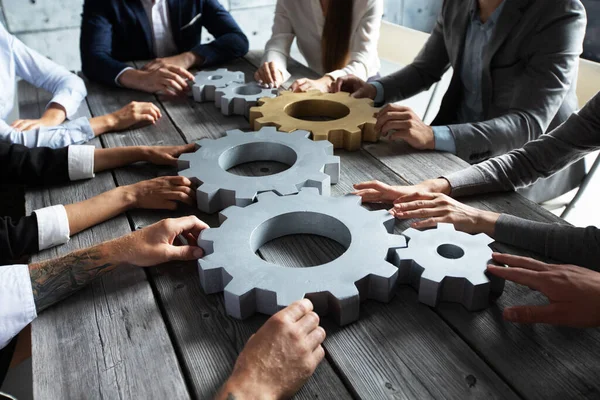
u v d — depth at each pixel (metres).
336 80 1.93
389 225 1.05
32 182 1.35
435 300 0.87
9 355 1.28
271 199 1.11
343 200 1.11
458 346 0.79
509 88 1.70
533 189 1.86
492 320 0.84
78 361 0.78
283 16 2.55
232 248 0.95
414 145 1.47
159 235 0.98
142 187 1.20
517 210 1.18
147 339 0.82
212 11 2.60
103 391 0.73
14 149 1.35
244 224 1.02
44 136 1.56
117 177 1.37
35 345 0.82
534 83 1.57
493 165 1.27
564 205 2.38
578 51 1.58
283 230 1.09
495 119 1.54
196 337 0.82
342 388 0.73
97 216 1.14
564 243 0.98
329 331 0.83
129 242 0.97
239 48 2.41
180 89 1.96
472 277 0.85
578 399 0.70
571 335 0.81
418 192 1.14
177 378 0.75
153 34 2.52
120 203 1.17
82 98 1.97
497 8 1.66
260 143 1.42
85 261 0.95
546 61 1.56
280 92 1.80
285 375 0.71
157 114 1.75
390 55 4.47
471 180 1.23
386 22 4.41
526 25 1.58
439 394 0.71
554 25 1.54
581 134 1.25
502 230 1.03
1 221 1.05
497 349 0.78
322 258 1.01
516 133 1.52
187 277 0.97
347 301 0.82
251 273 0.88
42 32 3.68
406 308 0.88
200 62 2.30
